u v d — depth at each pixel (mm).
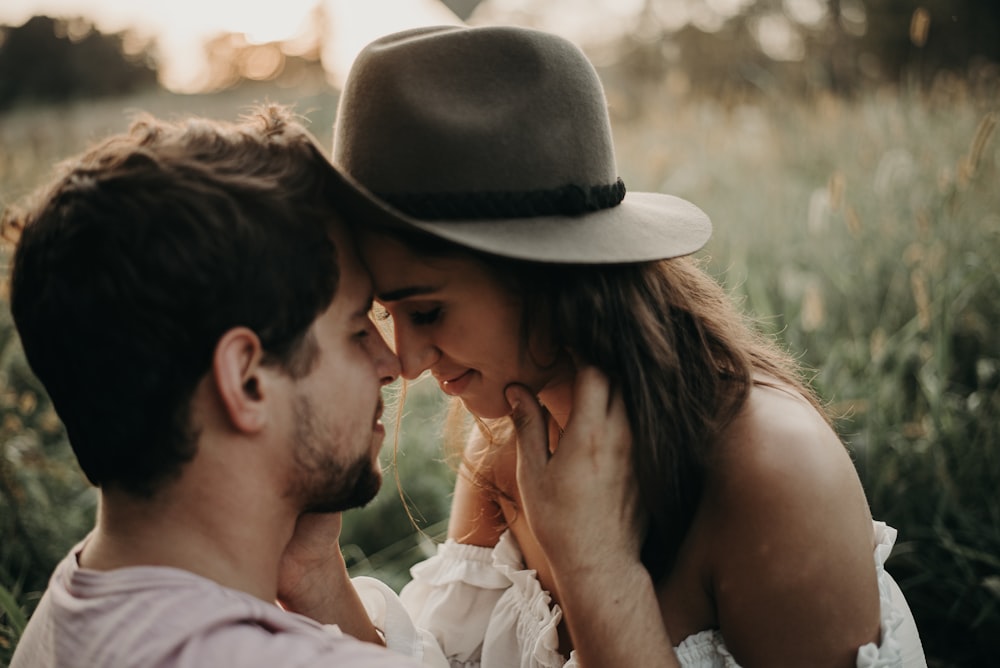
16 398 3090
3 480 2350
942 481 2584
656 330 1284
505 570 1609
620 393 1304
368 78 1243
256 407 1048
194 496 1051
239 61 10516
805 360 3193
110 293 993
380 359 1231
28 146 6242
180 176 1019
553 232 1204
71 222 1004
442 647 1688
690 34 10133
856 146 4949
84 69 13633
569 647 1497
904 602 1428
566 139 1229
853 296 3580
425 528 2979
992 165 4031
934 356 2893
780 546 1193
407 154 1200
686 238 1316
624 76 10148
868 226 3859
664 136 5793
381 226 1196
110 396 1013
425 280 1229
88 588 992
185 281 994
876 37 9703
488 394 1354
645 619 1237
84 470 1066
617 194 1324
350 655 934
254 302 1034
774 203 4504
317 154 1145
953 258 3092
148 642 917
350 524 2986
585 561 1250
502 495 1649
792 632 1215
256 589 1099
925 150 4141
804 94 6582
